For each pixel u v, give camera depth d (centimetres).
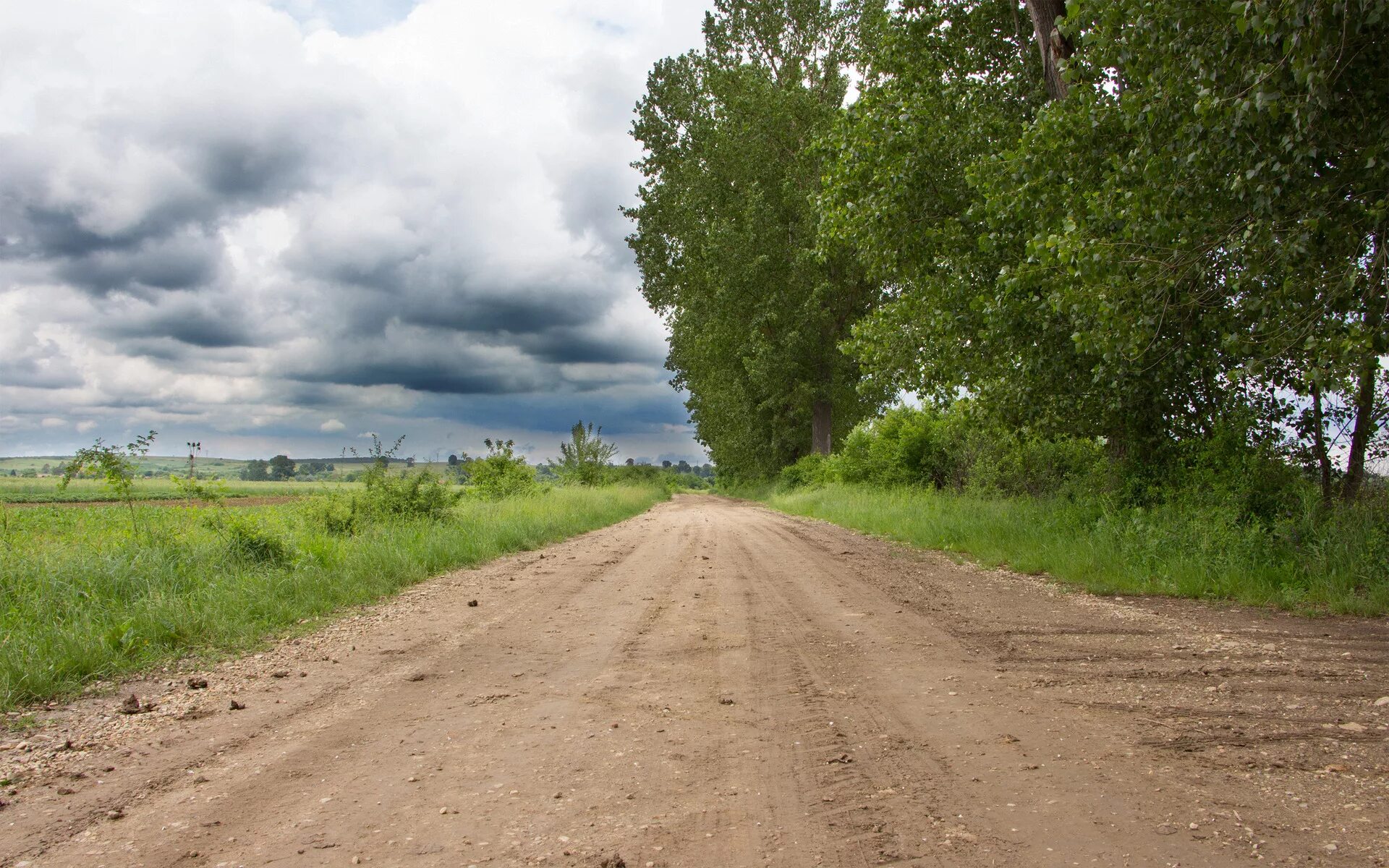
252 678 586
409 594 973
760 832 320
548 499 2497
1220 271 952
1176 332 1092
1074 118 1116
